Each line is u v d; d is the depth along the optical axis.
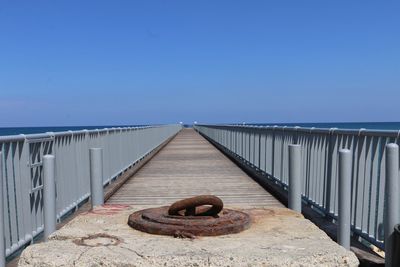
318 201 6.95
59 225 6.33
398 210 4.10
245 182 11.12
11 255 5.09
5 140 4.79
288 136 8.87
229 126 18.94
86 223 4.44
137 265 3.42
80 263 3.45
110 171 10.27
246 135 14.11
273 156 9.97
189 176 12.32
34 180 5.84
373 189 5.08
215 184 10.80
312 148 7.33
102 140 9.52
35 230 5.79
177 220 4.11
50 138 6.27
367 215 5.24
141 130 16.30
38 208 5.91
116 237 3.94
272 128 10.19
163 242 3.77
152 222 4.15
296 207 6.02
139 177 12.19
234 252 3.52
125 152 12.51
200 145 28.02
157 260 3.44
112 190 9.27
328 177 6.38
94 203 6.29
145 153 17.48
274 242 3.79
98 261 3.44
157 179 11.75
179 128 67.00
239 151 15.66
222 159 17.61
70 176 7.23
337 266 3.51
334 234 5.61
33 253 3.54
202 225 4.01
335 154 6.22
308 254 3.51
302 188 7.94
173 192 9.68
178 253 3.50
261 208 5.15
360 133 5.33
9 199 5.04
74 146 7.49
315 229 4.21
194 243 3.74
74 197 7.44
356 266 3.54
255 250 3.58
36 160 5.93
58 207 6.53
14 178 5.21
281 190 8.84
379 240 4.90
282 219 4.57
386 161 4.07
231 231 4.04
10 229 5.04
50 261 3.46
